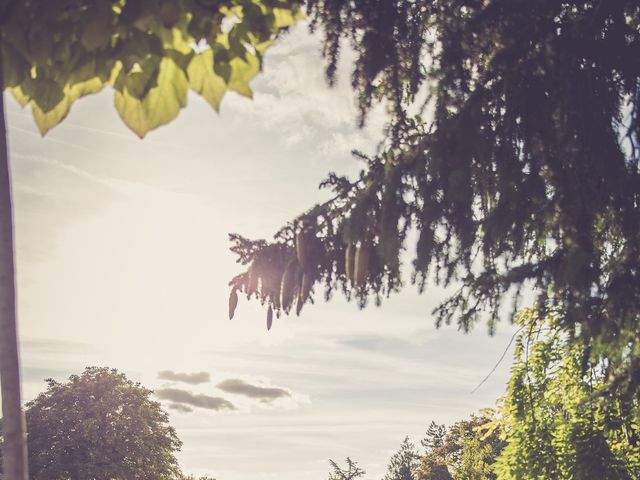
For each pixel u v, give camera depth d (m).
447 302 5.82
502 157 5.59
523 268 5.36
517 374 8.86
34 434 47.94
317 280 6.50
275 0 2.53
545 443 8.57
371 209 5.79
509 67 5.40
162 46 2.35
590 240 5.44
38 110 2.51
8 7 2.29
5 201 2.07
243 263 6.80
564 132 5.49
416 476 44.56
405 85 6.12
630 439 8.36
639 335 5.36
